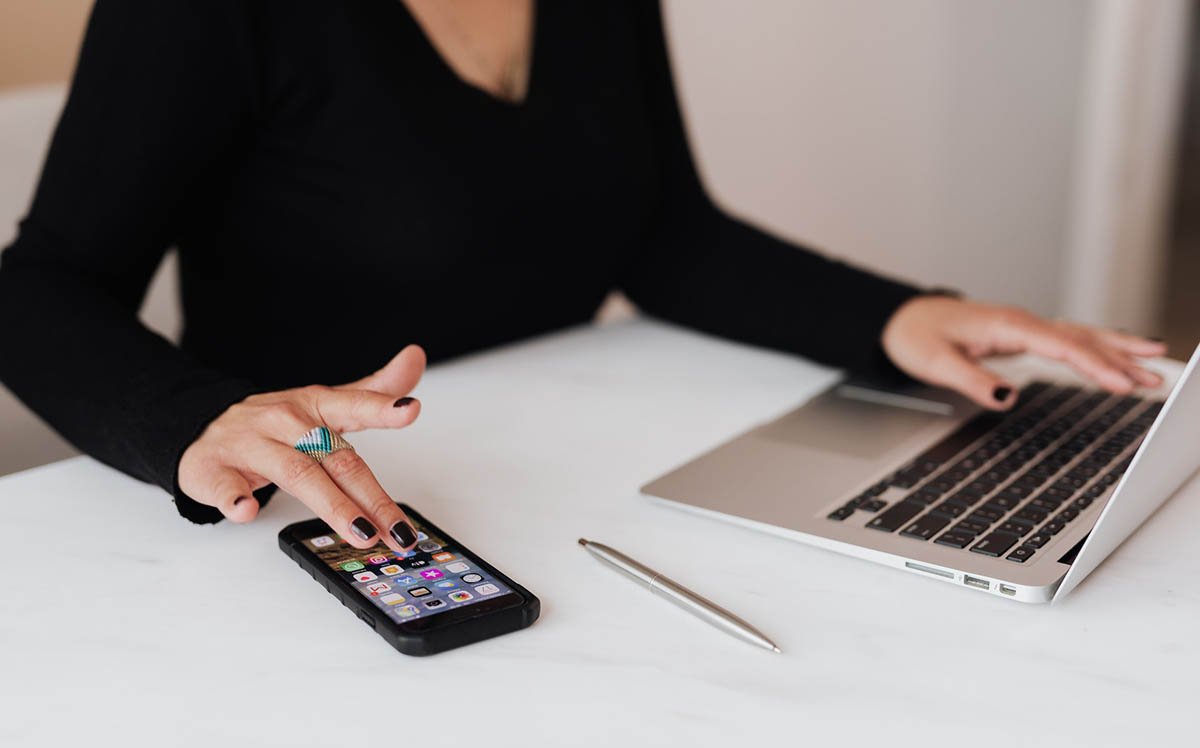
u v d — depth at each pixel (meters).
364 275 1.02
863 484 0.72
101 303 0.82
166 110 0.88
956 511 0.67
